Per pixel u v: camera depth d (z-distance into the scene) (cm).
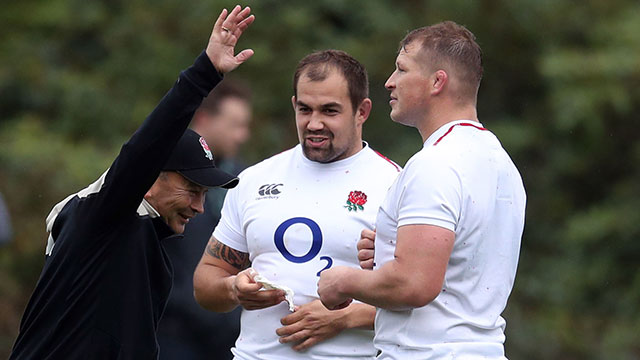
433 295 1137
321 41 3978
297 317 1380
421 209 1145
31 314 1234
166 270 1270
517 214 1238
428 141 1233
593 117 3788
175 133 1170
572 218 3894
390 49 3966
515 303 3741
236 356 1457
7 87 3859
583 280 3778
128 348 1207
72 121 3778
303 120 1406
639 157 3909
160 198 1244
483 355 1190
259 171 1473
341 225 1392
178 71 3884
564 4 4069
